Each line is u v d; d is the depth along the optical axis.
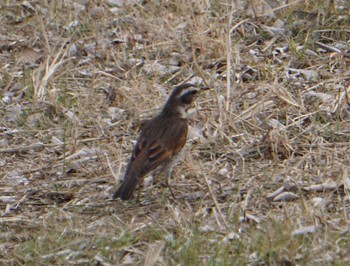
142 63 15.78
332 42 16.22
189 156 12.55
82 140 13.49
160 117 11.83
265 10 17.12
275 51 15.96
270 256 10.03
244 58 15.70
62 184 12.34
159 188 12.12
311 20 16.81
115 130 13.81
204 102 14.19
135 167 11.27
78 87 15.09
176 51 16.14
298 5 16.98
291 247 10.16
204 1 17.08
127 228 10.88
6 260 10.45
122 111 14.33
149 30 16.70
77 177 12.53
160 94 14.60
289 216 10.76
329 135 13.22
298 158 12.63
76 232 10.90
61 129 13.88
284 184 11.80
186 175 12.36
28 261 10.38
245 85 14.85
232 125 13.49
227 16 16.28
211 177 12.25
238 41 16.25
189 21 16.34
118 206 11.67
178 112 11.84
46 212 11.65
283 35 16.44
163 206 11.57
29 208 11.77
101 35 16.84
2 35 17.30
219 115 13.59
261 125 13.57
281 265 10.00
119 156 12.84
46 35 16.75
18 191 12.22
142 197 11.91
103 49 16.39
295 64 15.52
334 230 10.58
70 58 15.94
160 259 10.09
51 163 12.98
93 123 13.98
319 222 10.70
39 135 13.77
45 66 15.67
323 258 9.97
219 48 15.70
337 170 12.20
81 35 16.92
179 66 15.69
